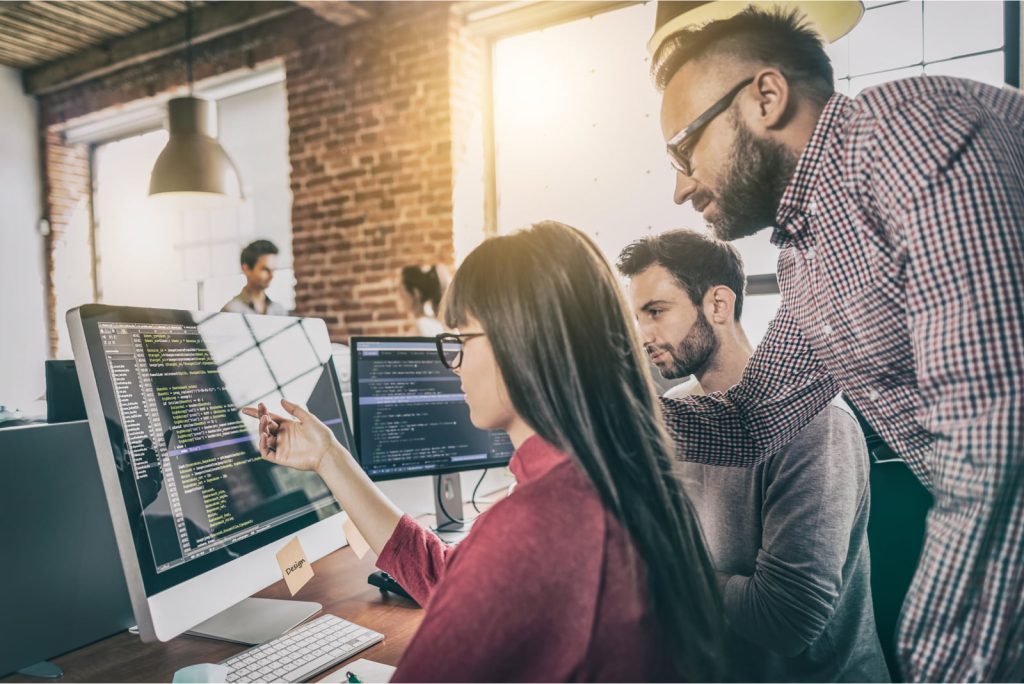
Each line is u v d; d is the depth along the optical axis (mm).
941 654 644
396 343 1513
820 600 1114
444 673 520
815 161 902
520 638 526
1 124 5102
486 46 3746
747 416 1186
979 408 654
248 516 938
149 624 751
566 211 3543
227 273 4848
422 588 924
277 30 4156
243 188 4734
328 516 1093
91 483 953
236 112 4719
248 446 980
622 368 626
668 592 575
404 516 963
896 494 1146
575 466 579
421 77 3646
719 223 1146
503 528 553
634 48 3342
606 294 641
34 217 5234
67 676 837
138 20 4469
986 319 655
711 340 1541
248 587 904
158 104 4895
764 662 1188
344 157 3926
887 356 909
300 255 4098
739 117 1041
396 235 3766
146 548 772
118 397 797
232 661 833
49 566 893
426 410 1535
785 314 1143
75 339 781
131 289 5277
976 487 633
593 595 537
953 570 638
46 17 4402
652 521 581
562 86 3539
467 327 671
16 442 872
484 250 666
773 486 1188
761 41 1013
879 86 829
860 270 878
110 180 5352
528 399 604
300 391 1145
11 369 5059
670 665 569
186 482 856
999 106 753
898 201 748
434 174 3627
